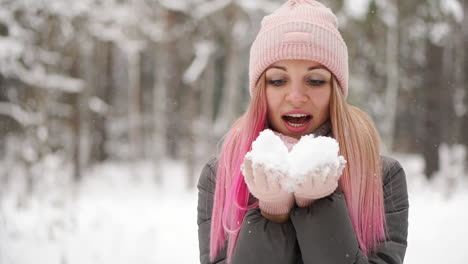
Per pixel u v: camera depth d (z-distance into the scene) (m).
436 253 4.84
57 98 12.45
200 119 16.50
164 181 15.58
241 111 17.84
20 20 9.57
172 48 13.80
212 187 1.59
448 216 6.54
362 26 11.98
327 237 1.22
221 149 1.58
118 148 21.06
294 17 1.41
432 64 13.75
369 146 1.45
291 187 1.12
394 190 1.46
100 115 17.89
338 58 1.40
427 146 13.20
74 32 11.28
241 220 1.43
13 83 9.98
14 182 10.33
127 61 20.81
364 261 1.25
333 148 1.11
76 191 10.16
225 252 1.46
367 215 1.40
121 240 5.29
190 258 4.79
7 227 5.54
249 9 12.42
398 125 17.97
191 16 13.14
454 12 11.85
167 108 18.00
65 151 12.91
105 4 12.20
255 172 1.11
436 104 13.57
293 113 1.37
